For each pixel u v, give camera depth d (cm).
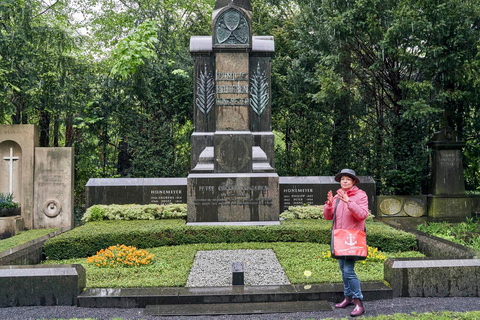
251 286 593
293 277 626
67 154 1334
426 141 1509
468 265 589
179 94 1630
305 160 1549
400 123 1471
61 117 1612
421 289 585
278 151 1616
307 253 777
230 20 1052
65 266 575
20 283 561
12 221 1238
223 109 1051
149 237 879
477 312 500
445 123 1469
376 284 595
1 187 1344
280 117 1672
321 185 1286
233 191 1020
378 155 1501
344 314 520
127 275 645
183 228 900
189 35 1775
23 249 756
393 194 1569
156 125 1552
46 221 1322
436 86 1373
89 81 1599
